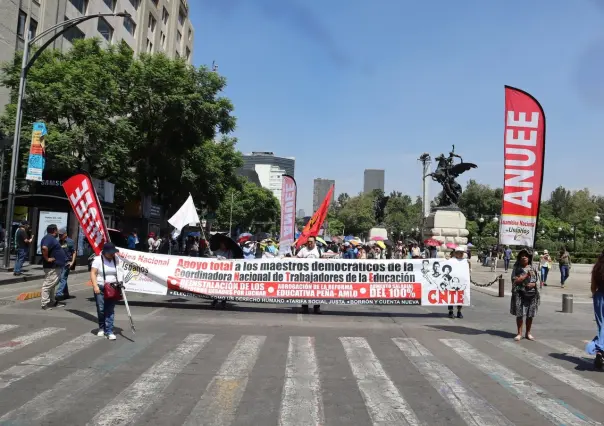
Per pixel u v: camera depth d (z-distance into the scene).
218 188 39.91
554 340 9.55
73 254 13.08
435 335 9.77
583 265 39.62
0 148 26.17
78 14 38.97
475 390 6.04
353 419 4.97
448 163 35.94
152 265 12.55
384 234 48.44
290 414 5.07
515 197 11.18
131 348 7.83
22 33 32.44
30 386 5.79
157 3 54.50
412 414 5.14
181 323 10.24
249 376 6.46
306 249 13.03
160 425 4.71
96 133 25.77
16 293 13.78
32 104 25.73
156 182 37.25
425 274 12.30
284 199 20.14
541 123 11.15
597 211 96.56
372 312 12.97
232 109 33.66
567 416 5.16
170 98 29.23
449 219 34.06
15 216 29.95
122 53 30.00
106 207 25.89
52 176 26.33
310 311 12.73
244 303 13.65
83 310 11.28
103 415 4.93
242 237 29.23
